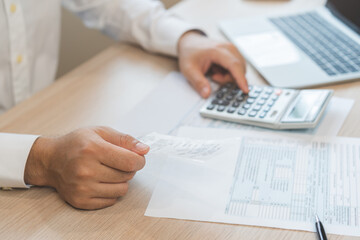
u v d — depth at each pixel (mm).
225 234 480
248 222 493
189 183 561
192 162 581
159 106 735
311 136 625
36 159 576
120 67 878
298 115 648
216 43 826
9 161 576
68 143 562
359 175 541
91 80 834
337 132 627
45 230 508
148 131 668
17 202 557
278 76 775
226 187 546
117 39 1028
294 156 587
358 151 582
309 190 528
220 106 707
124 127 681
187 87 792
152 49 929
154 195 548
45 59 1086
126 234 492
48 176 569
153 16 947
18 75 1006
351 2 885
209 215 508
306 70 783
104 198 536
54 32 1088
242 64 801
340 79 748
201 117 700
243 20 1005
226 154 601
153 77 833
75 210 536
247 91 731
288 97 697
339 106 688
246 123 666
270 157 589
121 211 528
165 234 488
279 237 470
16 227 516
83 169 525
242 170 571
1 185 577
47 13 1041
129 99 761
